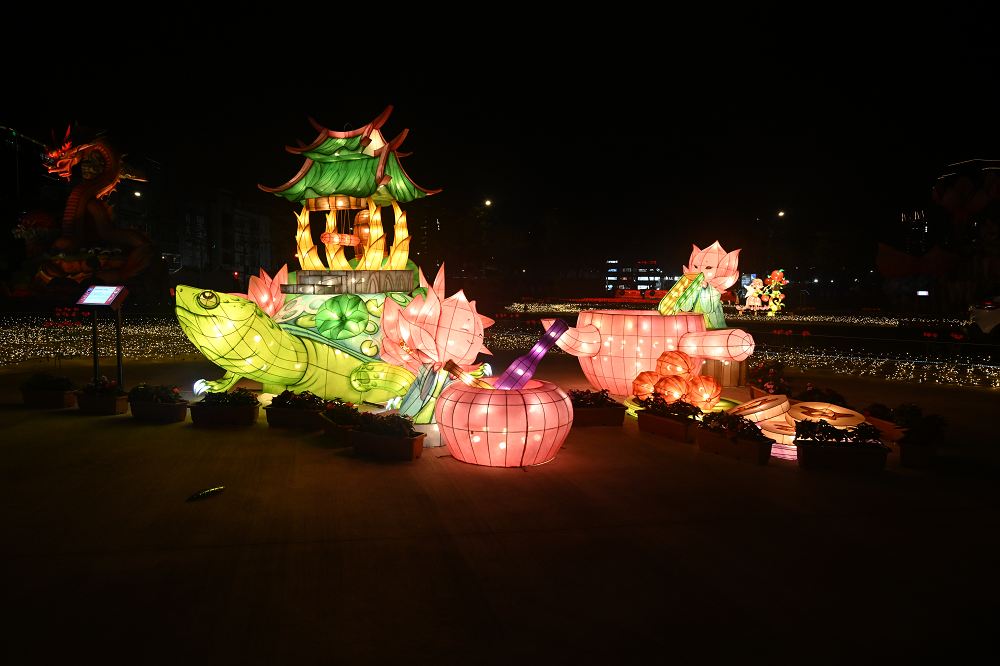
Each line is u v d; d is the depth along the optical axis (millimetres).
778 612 3865
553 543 4855
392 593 4055
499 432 6547
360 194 9461
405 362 8469
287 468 6637
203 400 8484
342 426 7551
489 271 57000
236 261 61969
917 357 16750
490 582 4219
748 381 11523
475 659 3357
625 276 56469
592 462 7031
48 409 9242
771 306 32125
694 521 5312
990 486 6215
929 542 4906
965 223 35938
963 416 9430
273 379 9445
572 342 10148
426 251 43781
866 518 5391
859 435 6848
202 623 3666
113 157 30578
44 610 3775
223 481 6195
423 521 5266
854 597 4055
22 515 5254
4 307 27438
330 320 9430
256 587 4105
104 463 6715
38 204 41812
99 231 30172
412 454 6926
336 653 3395
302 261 9867
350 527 5121
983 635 3629
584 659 3365
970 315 20469
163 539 4820
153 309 28062
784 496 5926
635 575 4340
